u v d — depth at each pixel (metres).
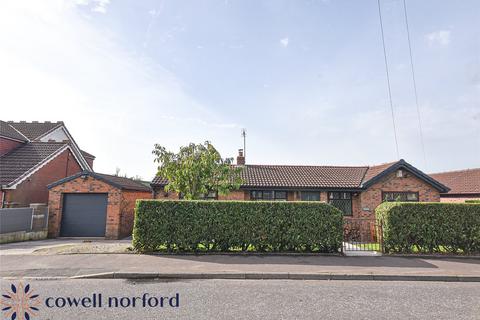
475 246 10.01
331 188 16.44
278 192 16.92
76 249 10.40
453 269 8.04
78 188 15.04
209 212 10.21
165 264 8.35
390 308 5.34
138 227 10.14
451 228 10.12
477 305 5.54
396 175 16.41
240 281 7.16
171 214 10.19
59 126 25.36
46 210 14.88
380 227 10.49
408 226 10.15
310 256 9.55
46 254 9.57
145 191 18.39
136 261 8.70
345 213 16.75
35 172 16.80
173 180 12.99
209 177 13.04
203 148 13.04
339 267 8.15
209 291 6.28
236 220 10.20
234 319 4.77
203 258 9.16
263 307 5.32
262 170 19.02
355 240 14.17
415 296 6.05
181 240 10.06
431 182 16.19
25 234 13.62
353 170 19.55
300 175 18.30
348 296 6.01
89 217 15.05
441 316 4.98
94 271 7.64
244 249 10.20
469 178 23.61
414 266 8.34
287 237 10.09
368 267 8.18
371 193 16.34
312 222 10.18
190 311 5.12
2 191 15.25
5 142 18.05
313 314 5.01
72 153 20.58
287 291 6.32
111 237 14.54
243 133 23.83
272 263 8.55
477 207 10.20
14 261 8.64
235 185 13.65
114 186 14.97
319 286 6.75
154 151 12.73
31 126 24.91
